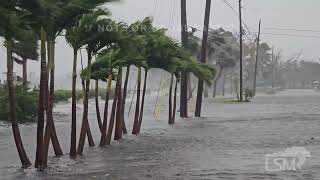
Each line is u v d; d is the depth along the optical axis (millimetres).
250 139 24672
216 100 87625
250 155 18766
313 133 27453
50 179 14734
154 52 28250
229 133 28141
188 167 16234
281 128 31000
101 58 22359
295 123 34938
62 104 65938
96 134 28094
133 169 16141
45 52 16250
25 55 46562
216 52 105938
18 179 14906
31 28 16266
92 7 17359
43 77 16281
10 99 16500
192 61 36125
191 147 21844
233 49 114938
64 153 20344
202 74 37312
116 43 20047
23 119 36594
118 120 25125
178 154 19594
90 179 14602
